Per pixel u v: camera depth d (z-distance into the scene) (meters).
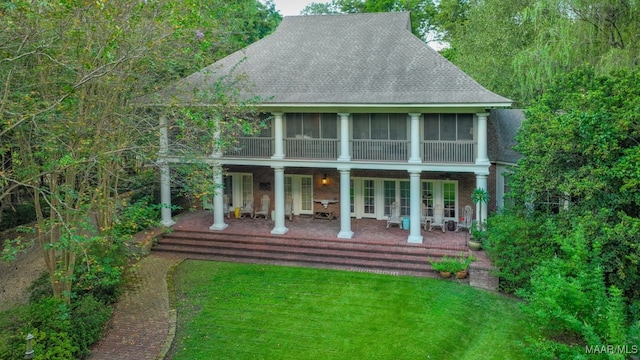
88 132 13.52
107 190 16.00
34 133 13.11
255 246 21.28
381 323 14.43
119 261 15.96
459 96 19.67
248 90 19.58
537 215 17.23
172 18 13.42
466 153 20.95
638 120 13.63
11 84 12.62
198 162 15.95
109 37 12.28
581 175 14.69
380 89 21.16
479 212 20.58
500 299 16.08
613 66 21.80
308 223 24.28
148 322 14.62
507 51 30.38
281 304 15.94
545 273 12.05
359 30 25.25
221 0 23.16
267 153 23.03
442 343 13.19
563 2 23.56
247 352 12.86
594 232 13.91
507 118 24.17
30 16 10.91
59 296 13.79
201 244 21.64
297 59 24.33
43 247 12.93
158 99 16.05
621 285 13.88
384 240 21.17
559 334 11.71
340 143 22.31
